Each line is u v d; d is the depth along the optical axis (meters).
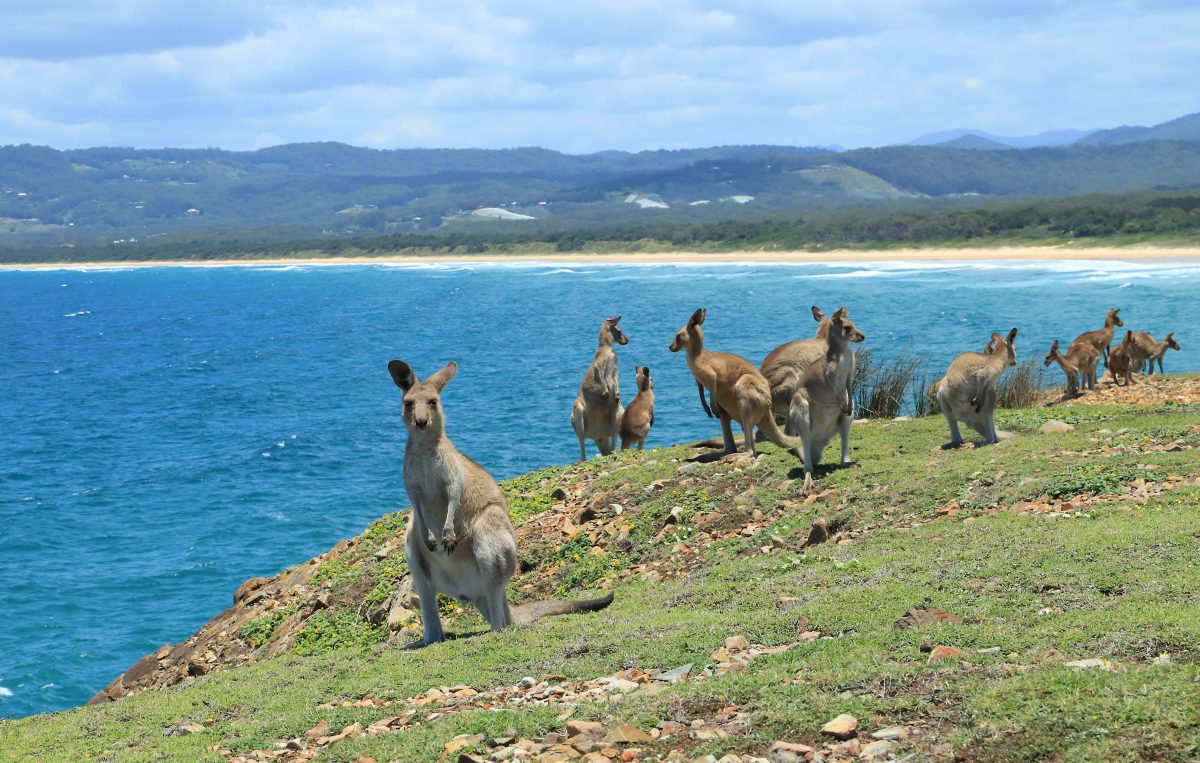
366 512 27.02
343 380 52.81
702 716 5.82
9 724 8.23
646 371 17.89
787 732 5.38
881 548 9.70
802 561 9.88
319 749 6.19
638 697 6.26
